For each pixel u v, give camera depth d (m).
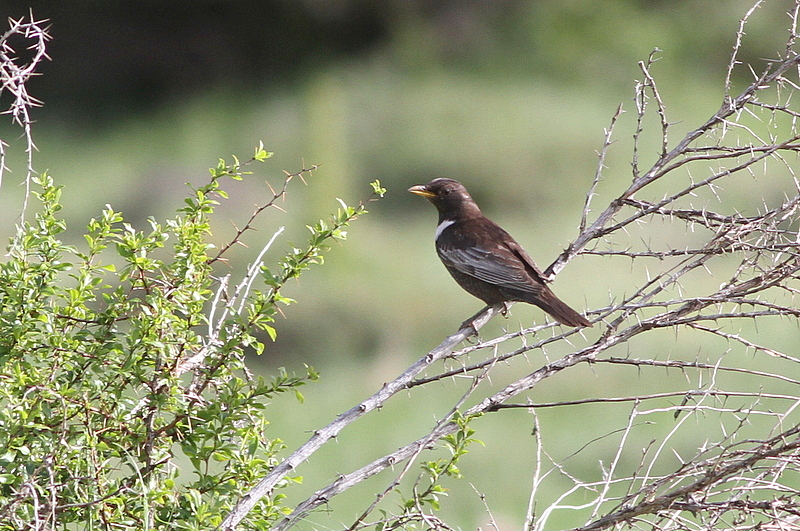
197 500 5.14
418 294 19.27
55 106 35.25
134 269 5.43
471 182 27.12
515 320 17.66
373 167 27.53
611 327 5.86
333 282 19.20
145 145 31.80
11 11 36.59
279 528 5.26
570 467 12.83
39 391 5.05
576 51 34.31
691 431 13.66
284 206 24.06
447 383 15.80
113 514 5.21
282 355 17.28
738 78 34.28
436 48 34.91
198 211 5.58
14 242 5.30
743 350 16.11
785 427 13.50
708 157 6.34
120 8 36.44
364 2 35.66
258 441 5.50
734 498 5.66
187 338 5.40
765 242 6.12
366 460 13.09
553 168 27.30
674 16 35.28
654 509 5.22
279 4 35.66
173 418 5.68
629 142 28.39
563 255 6.73
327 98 30.02
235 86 35.78
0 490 5.07
